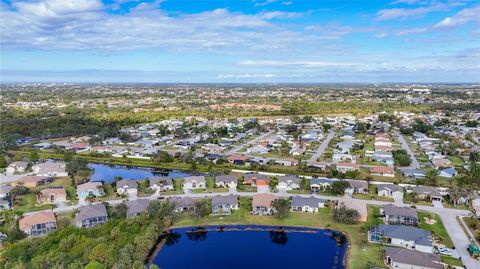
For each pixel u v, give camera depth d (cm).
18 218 10794
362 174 15688
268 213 11556
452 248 9212
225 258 9219
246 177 14588
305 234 10431
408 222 10662
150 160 18562
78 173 16175
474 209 11506
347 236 10150
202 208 11312
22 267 7712
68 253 8338
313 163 17038
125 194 13225
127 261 8175
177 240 10144
